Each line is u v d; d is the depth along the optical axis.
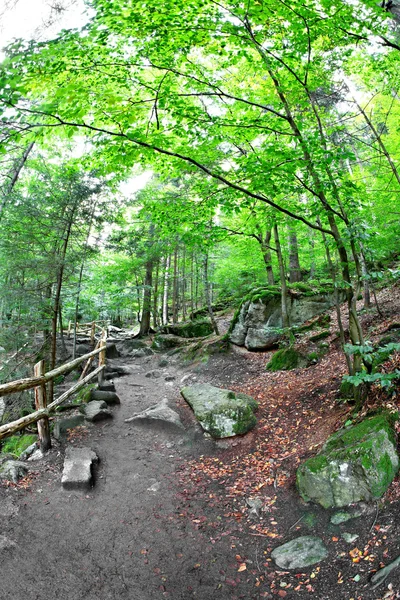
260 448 5.58
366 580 2.83
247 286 14.91
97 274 16.12
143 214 7.23
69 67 4.04
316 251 11.80
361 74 6.12
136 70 4.73
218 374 9.90
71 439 5.96
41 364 5.37
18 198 8.12
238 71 7.25
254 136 6.00
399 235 7.07
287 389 7.36
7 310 9.38
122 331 25.62
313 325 10.06
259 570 3.38
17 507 4.10
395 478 3.63
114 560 3.59
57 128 4.23
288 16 4.32
